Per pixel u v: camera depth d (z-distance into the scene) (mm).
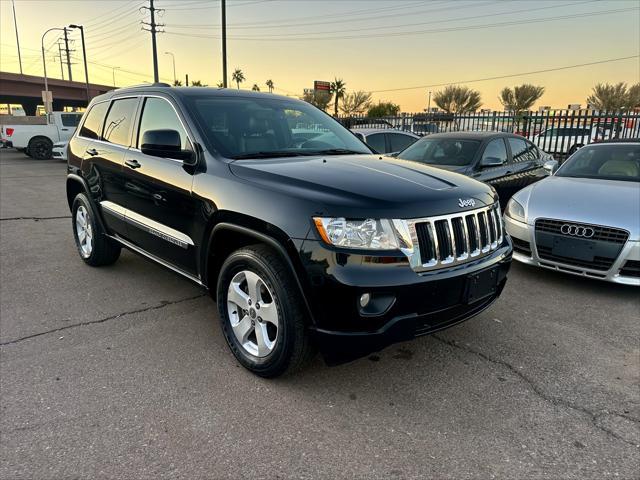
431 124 17312
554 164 6906
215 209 3039
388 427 2539
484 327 3807
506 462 2287
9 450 2305
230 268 3043
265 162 3223
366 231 2512
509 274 5156
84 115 5203
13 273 4941
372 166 3307
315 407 2707
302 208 2607
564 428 2555
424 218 2648
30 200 9828
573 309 4195
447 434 2490
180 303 4184
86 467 2205
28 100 59156
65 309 4027
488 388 2928
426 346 3469
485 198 3125
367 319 2510
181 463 2244
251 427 2520
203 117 3531
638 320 3969
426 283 2580
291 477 2172
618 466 2268
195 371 3068
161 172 3574
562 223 4645
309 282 2545
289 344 2730
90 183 4699
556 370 3154
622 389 2938
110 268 5133
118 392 2818
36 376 2975
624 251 4316
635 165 5598
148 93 4035
